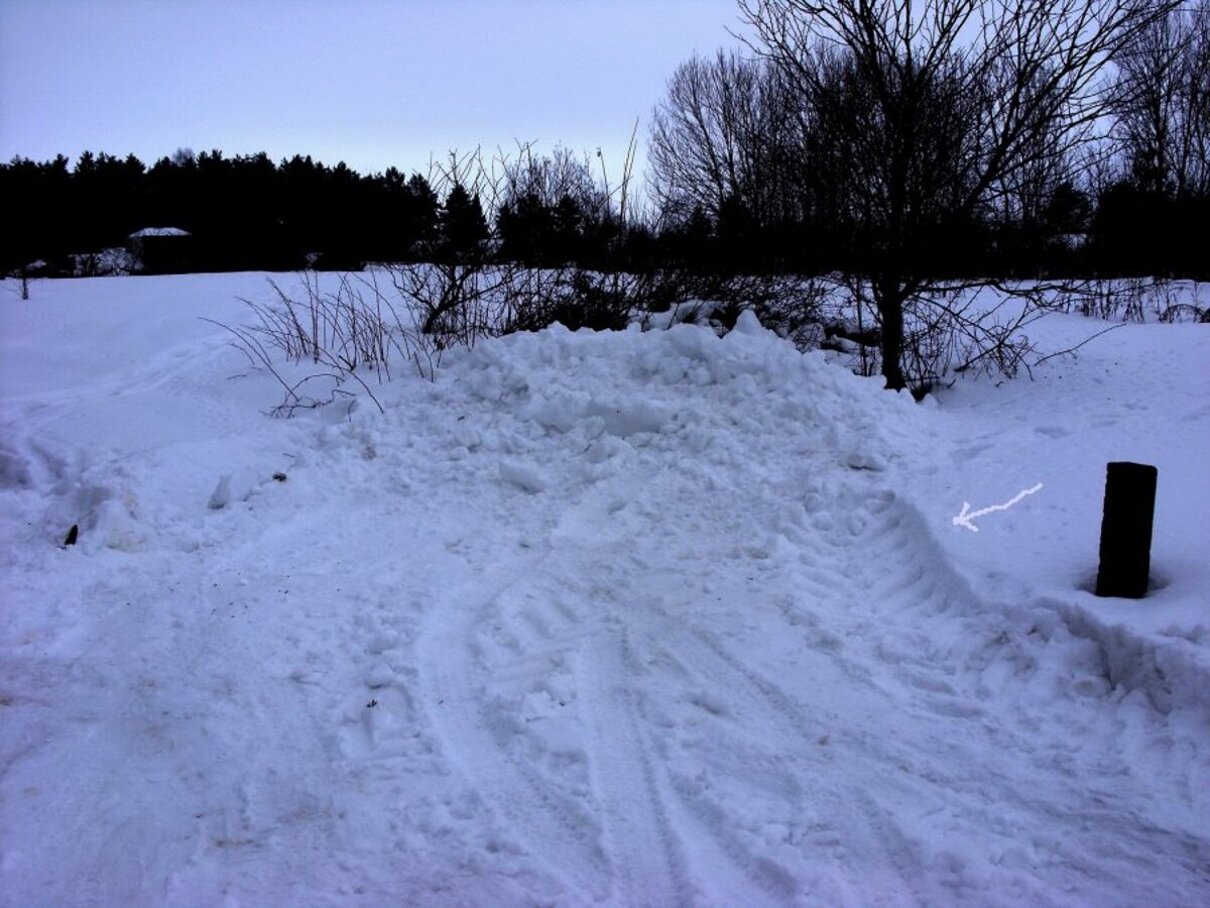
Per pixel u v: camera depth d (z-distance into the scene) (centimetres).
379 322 1097
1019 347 1046
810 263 1083
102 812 379
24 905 329
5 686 470
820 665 458
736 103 1911
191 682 473
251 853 353
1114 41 891
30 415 941
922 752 385
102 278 2020
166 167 3756
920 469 661
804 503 638
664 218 1164
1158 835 321
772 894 319
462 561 615
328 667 487
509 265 1116
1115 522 436
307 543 652
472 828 362
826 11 926
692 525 640
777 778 378
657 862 338
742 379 811
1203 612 407
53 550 616
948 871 320
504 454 792
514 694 450
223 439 823
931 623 483
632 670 468
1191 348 1009
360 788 388
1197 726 365
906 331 1088
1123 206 1658
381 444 816
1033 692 412
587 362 890
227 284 1680
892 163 924
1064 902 300
